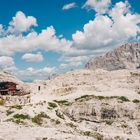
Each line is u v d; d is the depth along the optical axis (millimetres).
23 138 63250
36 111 110875
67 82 198250
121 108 143500
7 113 107062
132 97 154000
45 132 70562
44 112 112750
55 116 114062
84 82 193125
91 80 196125
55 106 132125
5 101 131875
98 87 172000
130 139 99750
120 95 155875
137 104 146875
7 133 66438
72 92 171125
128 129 129500
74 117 140625
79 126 112438
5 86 161000
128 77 191375
